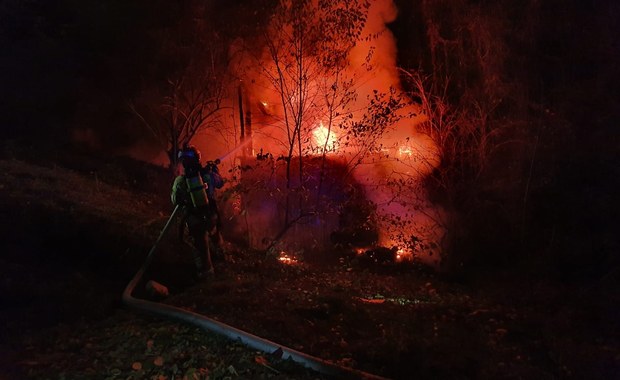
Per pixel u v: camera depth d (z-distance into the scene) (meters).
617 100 12.09
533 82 12.80
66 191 10.41
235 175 12.96
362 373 5.26
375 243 12.27
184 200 8.00
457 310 7.93
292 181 12.48
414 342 6.19
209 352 5.54
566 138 12.08
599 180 12.02
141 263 8.22
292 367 5.36
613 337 7.27
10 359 5.26
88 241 8.46
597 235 11.36
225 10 13.45
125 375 5.02
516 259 11.71
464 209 12.52
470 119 12.86
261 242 12.15
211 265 8.16
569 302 8.74
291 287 8.24
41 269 7.55
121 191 12.05
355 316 7.10
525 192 12.09
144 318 6.53
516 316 7.77
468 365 5.91
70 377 4.93
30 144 13.55
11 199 9.12
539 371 5.86
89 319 6.51
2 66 14.53
